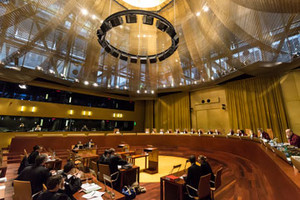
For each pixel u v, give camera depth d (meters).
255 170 4.63
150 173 5.48
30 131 9.23
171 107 13.91
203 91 11.93
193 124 12.30
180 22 9.20
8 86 8.86
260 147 4.29
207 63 9.53
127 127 14.91
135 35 10.73
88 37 8.92
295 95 7.15
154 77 12.30
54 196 1.67
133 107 15.48
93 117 12.30
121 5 9.08
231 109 9.76
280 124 7.53
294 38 5.82
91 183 2.46
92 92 12.45
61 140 7.76
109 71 11.19
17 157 6.41
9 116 8.92
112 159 3.62
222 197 3.28
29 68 7.46
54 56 8.16
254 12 5.63
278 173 1.97
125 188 3.56
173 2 8.83
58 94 10.81
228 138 7.34
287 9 4.55
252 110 8.69
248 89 9.00
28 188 2.15
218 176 2.90
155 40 10.93
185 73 11.26
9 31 6.08
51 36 7.43
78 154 5.60
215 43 8.08
